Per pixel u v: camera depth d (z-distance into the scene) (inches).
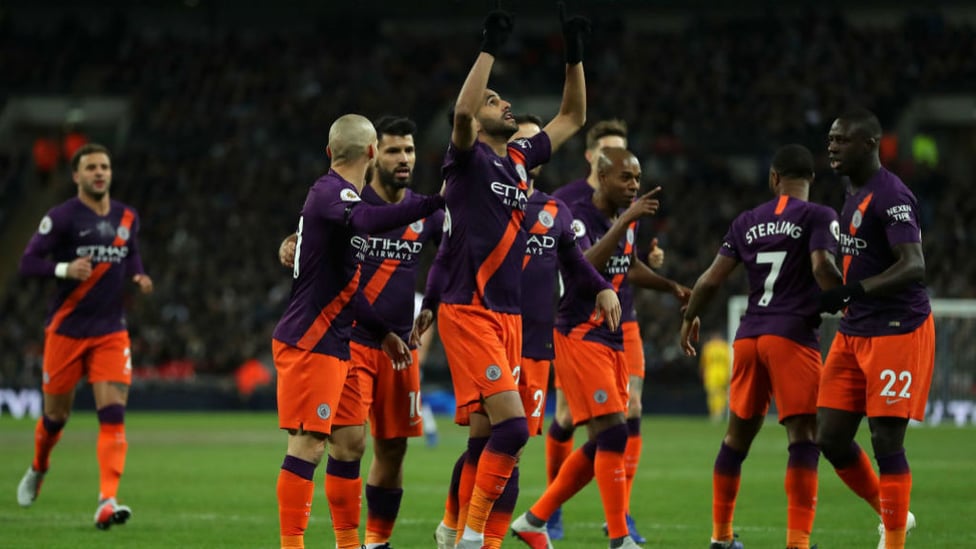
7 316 4955.7
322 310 1011.9
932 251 4901.6
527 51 6082.7
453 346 1045.2
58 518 1493.6
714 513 1178.6
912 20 5979.3
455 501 1148.5
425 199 993.5
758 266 1149.7
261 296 5073.8
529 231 1192.2
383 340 1087.6
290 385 1008.2
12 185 5821.9
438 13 6525.6
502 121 1061.1
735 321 4121.6
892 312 1067.3
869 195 1088.2
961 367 3880.4
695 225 5108.3
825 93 5733.3
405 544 1290.6
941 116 5762.8
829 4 6254.9
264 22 6702.8
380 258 1179.3
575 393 1170.6
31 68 6348.4
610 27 6230.3
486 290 1044.5
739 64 5969.5
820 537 1330.0
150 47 6451.8
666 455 2581.2
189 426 3631.9
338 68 6250.0
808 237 1128.8
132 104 6136.8
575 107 1128.2
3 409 4539.9
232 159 5797.2
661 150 5561.0
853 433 1111.6
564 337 1179.9
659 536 1359.5
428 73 6210.6
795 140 5585.6
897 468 1064.2
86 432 3314.5
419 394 1169.4
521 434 1019.3
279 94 6181.1
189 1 6648.6
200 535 1338.6
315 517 1518.2
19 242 5659.5
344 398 1091.9
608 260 1201.4
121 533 1352.1
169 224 5447.8
